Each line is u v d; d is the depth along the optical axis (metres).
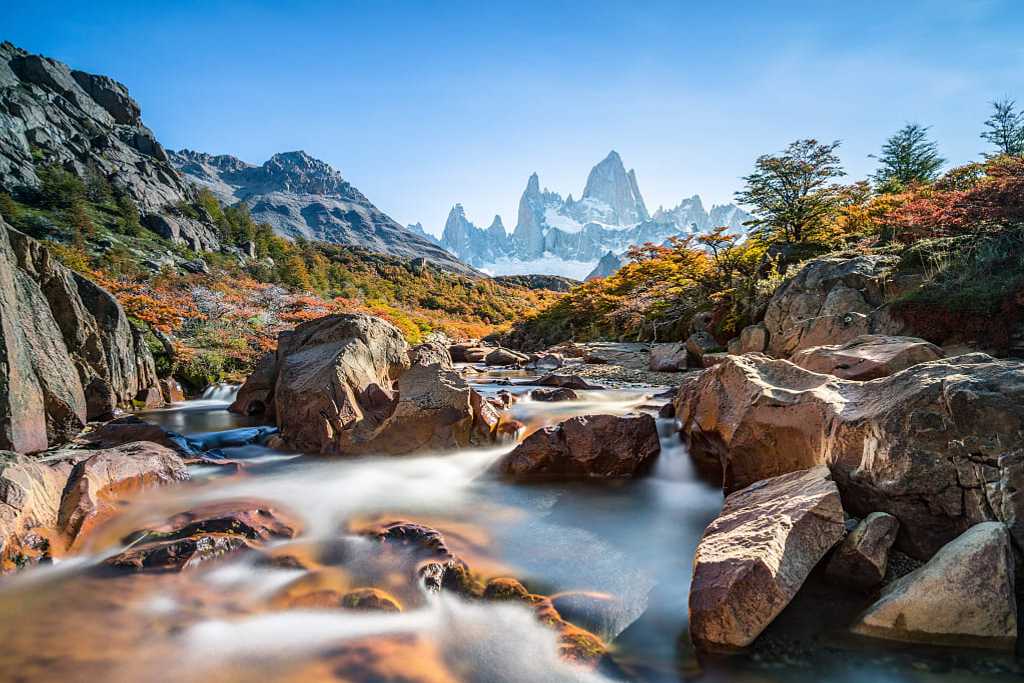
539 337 62.94
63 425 9.11
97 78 99.94
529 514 6.22
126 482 6.04
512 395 13.50
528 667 3.54
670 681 3.44
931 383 4.57
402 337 11.69
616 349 33.19
